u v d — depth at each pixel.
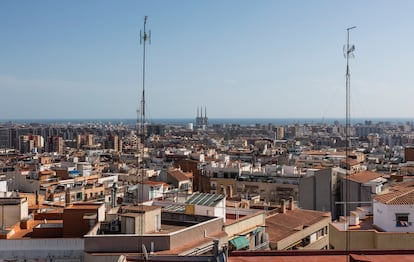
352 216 52.41
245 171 138.62
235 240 48.22
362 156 195.88
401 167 139.88
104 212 47.72
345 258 29.78
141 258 32.84
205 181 140.25
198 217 48.47
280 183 125.00
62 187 116.25
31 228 49.84
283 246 58.22
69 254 39.75
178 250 38.41
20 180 116.56
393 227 46.69
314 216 72.56
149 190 93.00
